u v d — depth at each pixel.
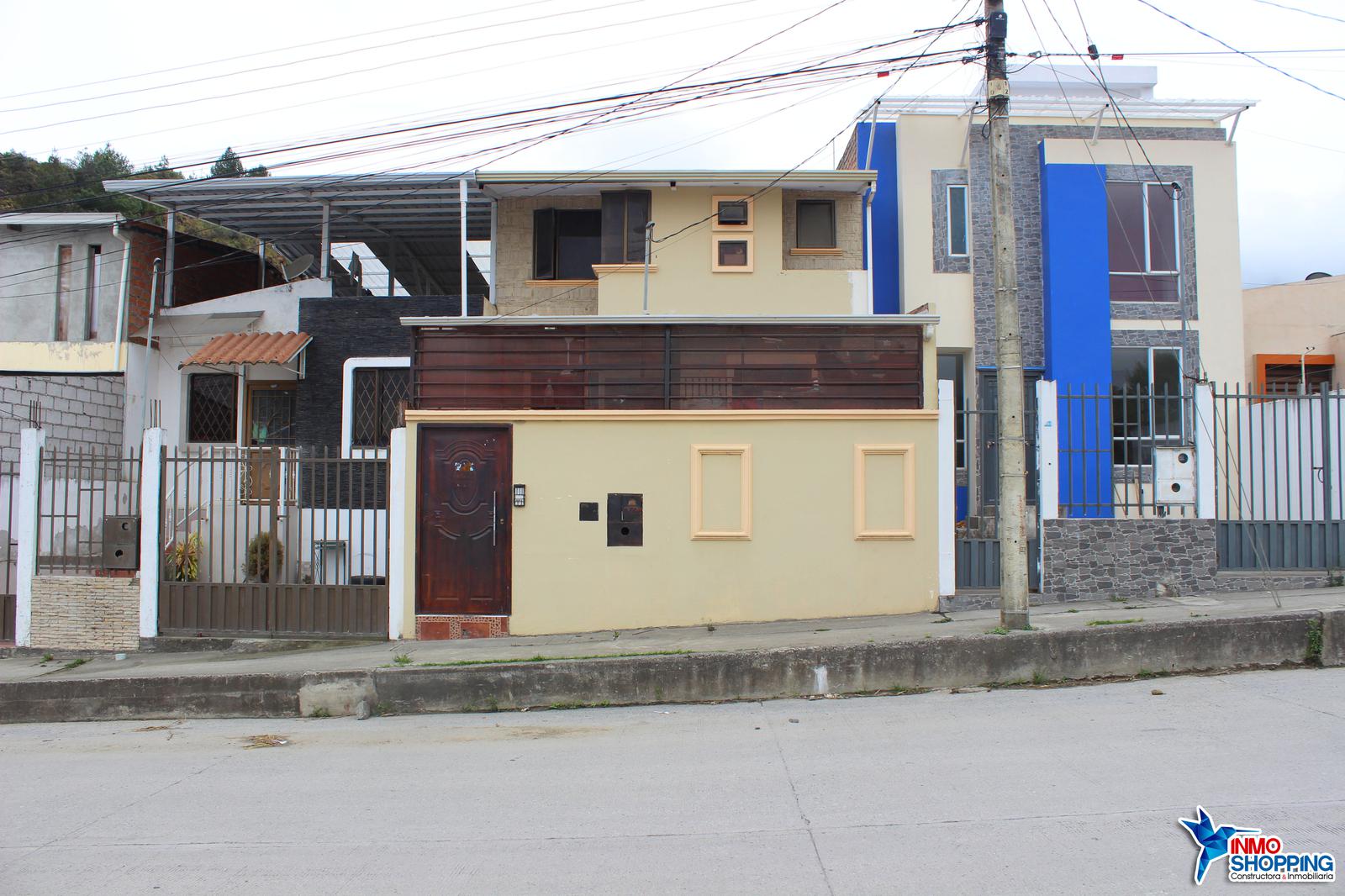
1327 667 8.42
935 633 8.96
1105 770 5.89
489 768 6.52
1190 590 10.95
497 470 10.72
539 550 10.62
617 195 15.66
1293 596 10.48
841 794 5.66
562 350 10.84
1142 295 16.22
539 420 10.70
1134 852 4.66
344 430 15.11
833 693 8.28
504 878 4.59
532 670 8.40
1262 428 11.55
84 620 11.13
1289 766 5.85
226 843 5.19
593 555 10.61
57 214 16.61
